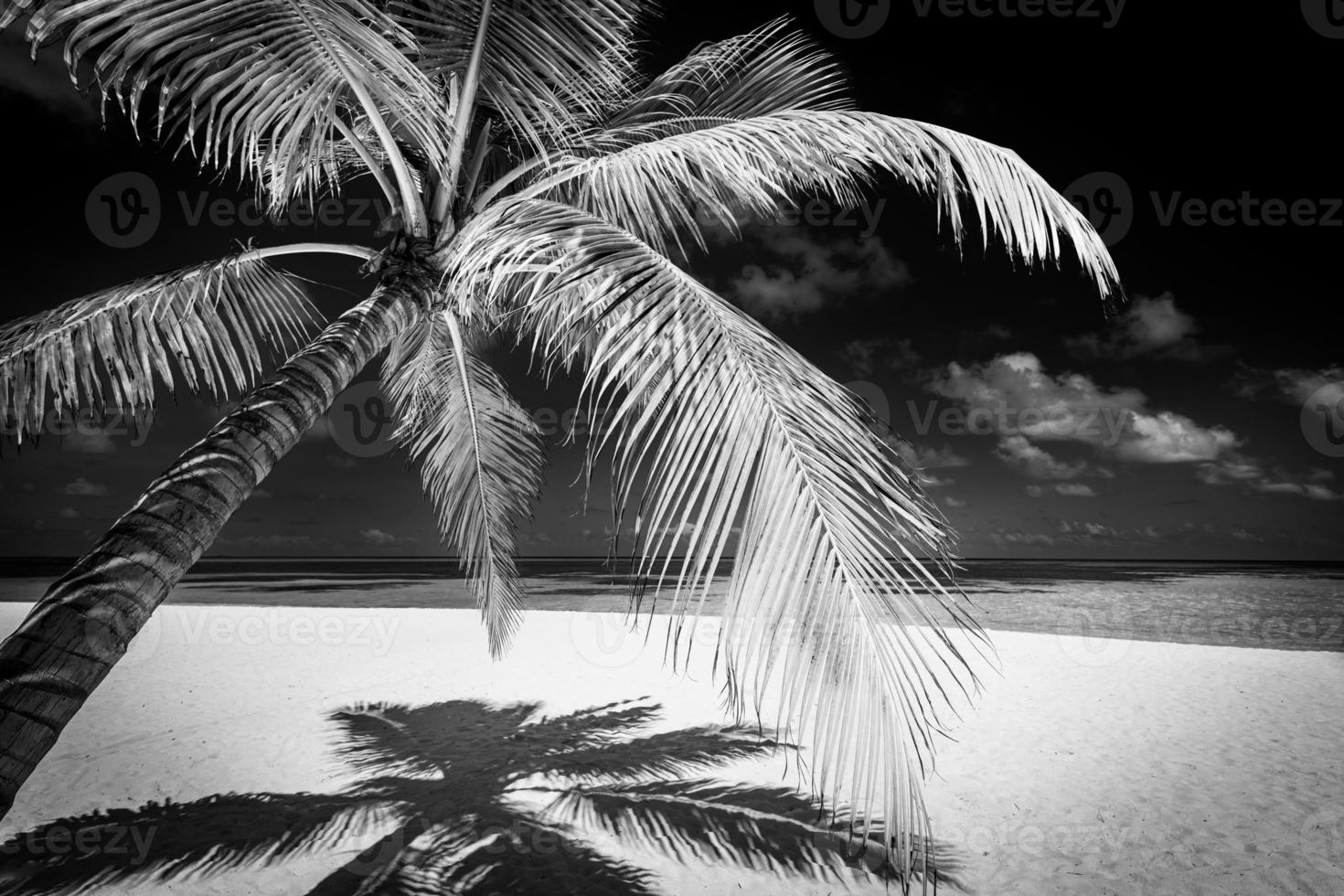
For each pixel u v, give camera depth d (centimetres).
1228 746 623
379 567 7788
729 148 316
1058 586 3541
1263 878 382
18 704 156
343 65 274
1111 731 674
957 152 285
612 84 354
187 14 231
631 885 375
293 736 662
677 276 228
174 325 321
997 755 602
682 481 183
